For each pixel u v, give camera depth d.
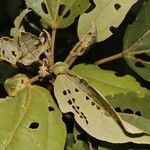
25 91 0.51
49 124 0.49
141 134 0.48
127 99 0.50
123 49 0.56
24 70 0.54
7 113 0.49
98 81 0.52
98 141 0.51
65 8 0.54
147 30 0.55
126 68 0.59
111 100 0.50
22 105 0.50
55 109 0.50
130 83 0.52
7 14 0.74
